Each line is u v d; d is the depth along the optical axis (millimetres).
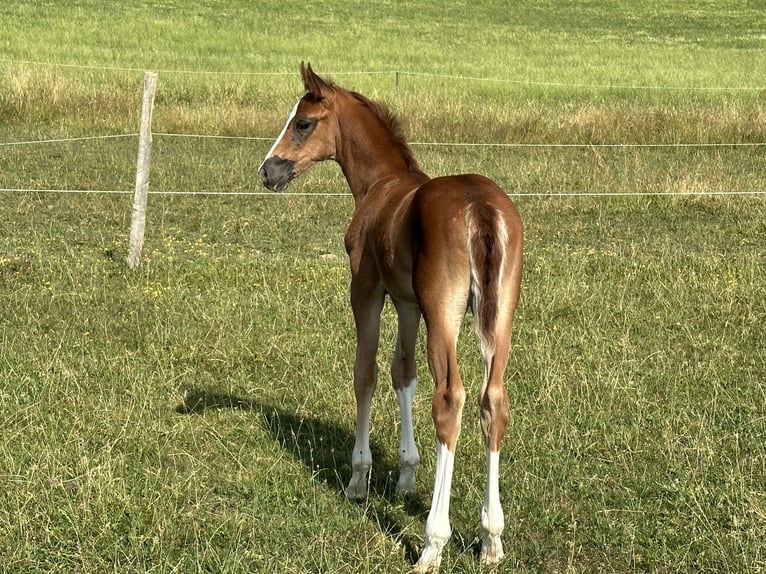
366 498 4922
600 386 6145
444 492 4004
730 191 12195
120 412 5730
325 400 6066
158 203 11555
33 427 5430
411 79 22812
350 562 4258
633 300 7980
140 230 8703
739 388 6207
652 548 4398
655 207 11672
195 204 11562
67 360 6512
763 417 5707
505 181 12805
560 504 4812
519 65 27062
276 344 6922
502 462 5246
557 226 10906
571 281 8273
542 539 4508
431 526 4023
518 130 15922
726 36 35188
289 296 7957
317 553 4320
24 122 15828
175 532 4449
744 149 15406
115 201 11547
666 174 13055
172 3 35438
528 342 7012
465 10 39219
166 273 8539
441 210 4031
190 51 26891
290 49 28078
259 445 5469
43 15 30281
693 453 5250
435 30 33875
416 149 14828
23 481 4789
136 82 19672
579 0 42719
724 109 17219
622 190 12289
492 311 3881
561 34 34312
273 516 4645
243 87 19719
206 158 14016
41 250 9188
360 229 4828
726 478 4934
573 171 13430
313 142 5293
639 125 16047
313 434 5562
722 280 8461
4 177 12352
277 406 6047
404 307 4676
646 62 28438
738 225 10859
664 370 6469
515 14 38812
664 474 5066
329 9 37188
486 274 3883
